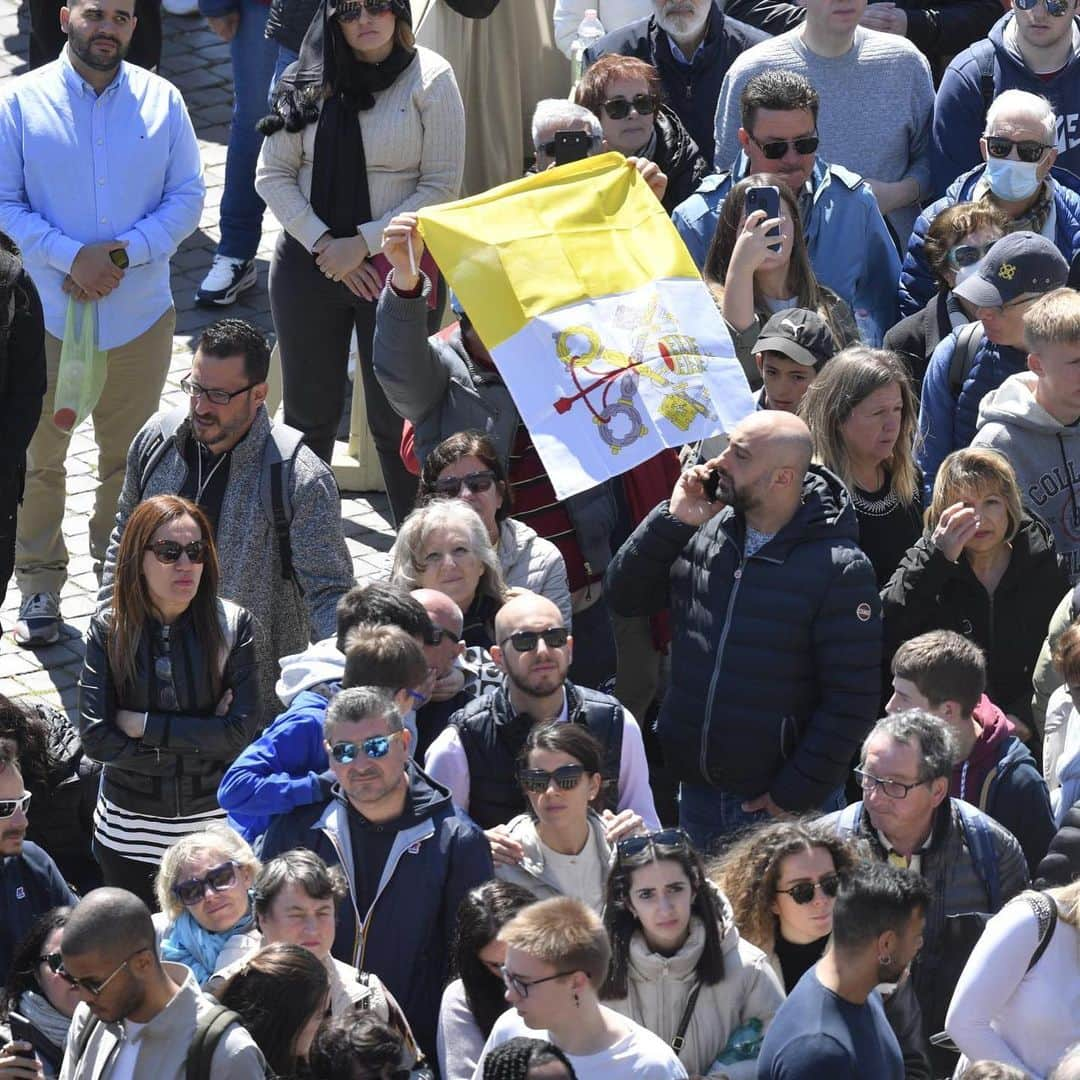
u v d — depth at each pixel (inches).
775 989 781.3
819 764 951.0
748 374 1162.6
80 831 1097.4
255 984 720.3
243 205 1648.6
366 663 876.0
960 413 1160.8
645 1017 772.0
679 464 1138.0
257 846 863.1
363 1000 773.3
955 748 829.8
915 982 824.9
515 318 1051.9
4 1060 761.6
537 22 1584.6
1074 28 1413.6
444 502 997.2
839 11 1386.6
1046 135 1272.1
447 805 844.0
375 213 1316.4
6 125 1354.6
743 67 1411.2
